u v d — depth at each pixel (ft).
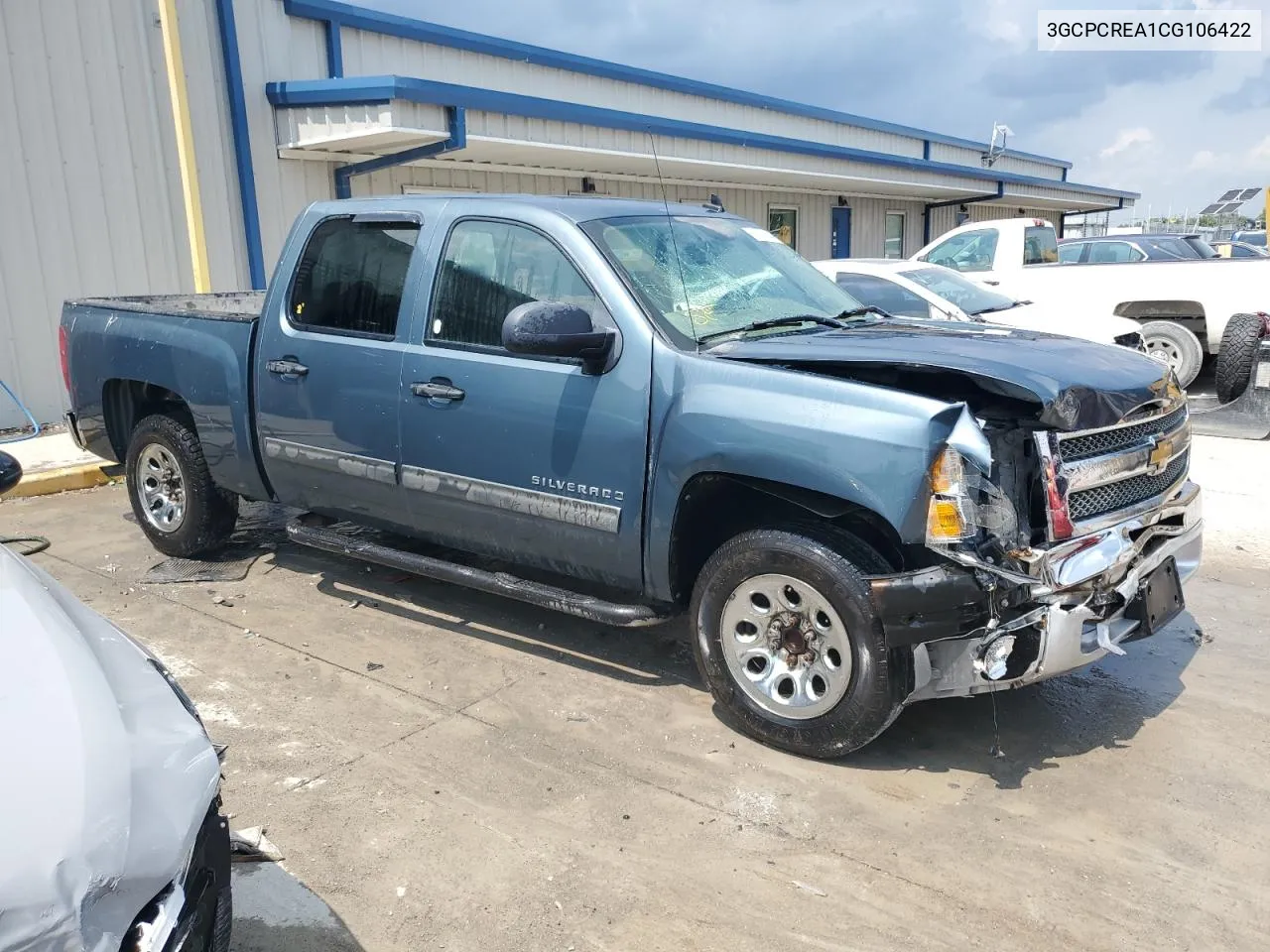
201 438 18.21
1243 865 10.39
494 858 10.61
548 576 18.25
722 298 14.19
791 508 12.93
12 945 5.58
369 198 16.38
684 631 16.56
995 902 9.86
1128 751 12.62
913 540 11.05
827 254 67.05
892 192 68.54
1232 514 22.63
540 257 14.03
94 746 6.59
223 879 7.47
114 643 8.15
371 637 16.30
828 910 9.77
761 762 12.44
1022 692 14.24
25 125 30.17
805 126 57.98
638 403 12.82
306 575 19.11
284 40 35.81
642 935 9.46
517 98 35.88
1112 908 9.77
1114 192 96.78
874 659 11.47
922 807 11.44
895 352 12.39
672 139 44.34
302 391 16.34
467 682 14.69
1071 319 28.78
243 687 14.52
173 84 29.76
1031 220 39.78
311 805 11.53
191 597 18.04
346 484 16.19
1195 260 37.63
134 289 33.14
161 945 6.30
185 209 34.12
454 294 14.78
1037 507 11.70
